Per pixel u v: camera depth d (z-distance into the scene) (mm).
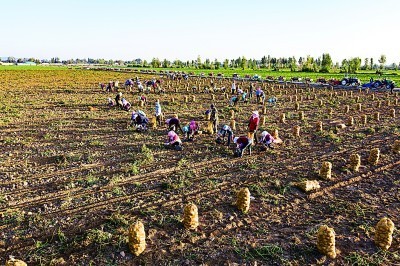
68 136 16234
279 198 9289
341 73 86312
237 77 64062
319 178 10711
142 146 14156
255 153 13430
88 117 21188
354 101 29688
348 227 7836
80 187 9945
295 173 11133
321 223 8000
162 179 10562
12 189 9797
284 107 26297
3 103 27281
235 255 6727
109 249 6812
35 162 12242
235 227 7770
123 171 11250
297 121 20391
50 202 8961
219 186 10094
